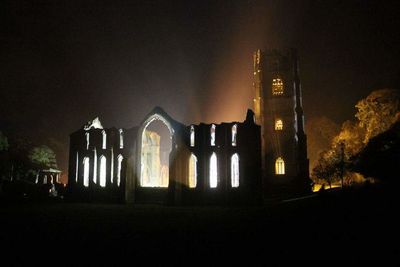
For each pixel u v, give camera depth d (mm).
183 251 14156
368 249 13297
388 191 30781
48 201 54031
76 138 55156
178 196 47719
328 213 25734
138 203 50469
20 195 55594
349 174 61531
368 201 28047
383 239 14938
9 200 51281
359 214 22922
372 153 45844
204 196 47344
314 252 13219
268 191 73438
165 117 50750
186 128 50594
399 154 42906
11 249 14898
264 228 20797
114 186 51656
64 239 17484
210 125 49750
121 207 42781
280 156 75812
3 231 20594
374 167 44312
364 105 68312
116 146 52875
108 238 17719
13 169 72312
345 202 30078
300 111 77625
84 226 22938
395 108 64000
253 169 46875
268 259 12359
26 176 73375
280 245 14930
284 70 79312
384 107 65125
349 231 17516
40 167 75312
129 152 51625
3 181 57125
